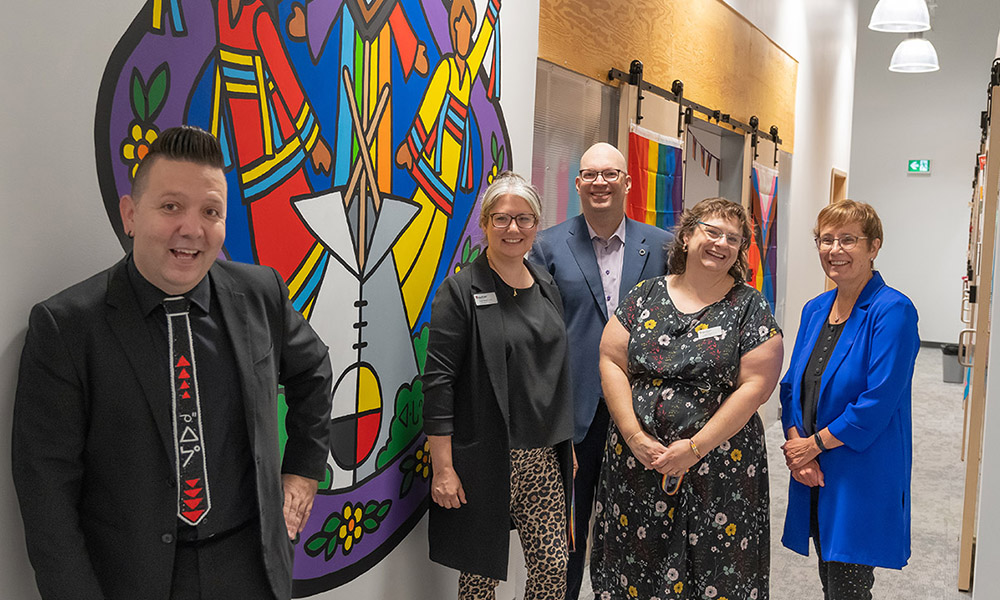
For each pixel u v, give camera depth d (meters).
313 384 1.96
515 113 3.37
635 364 2.66
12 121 1.58
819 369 2.88
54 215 1.67
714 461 2.54
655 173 4.86
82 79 1.71
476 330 2.61
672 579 2.57
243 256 2.10
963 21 13.36
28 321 1.59
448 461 2.61
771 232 7.29
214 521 1.65
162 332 1.61
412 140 2.74
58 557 1.50
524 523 2.76
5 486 1.59
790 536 2.96
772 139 7.22
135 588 1.56
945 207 13.70
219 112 2.02
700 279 2.64
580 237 3.31
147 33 1.84
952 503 5.41
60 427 1.51
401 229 2.71
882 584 4.01
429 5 2.79
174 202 1.54
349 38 2.44
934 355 13.27
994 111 3.68
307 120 2.29
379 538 2.68
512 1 3.30
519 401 2.64
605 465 2.79
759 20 6.79
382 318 2.64
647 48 4.74
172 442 1.59
